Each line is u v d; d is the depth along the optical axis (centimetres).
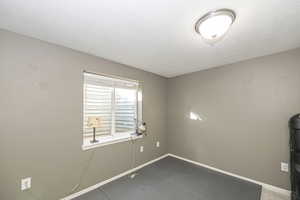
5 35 149
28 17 130
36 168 165
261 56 225
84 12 125
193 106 310
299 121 171
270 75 216
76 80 202
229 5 119
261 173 222
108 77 245
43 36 164
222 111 266
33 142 164
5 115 147
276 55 212
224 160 262
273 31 158
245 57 230
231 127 254
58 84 184
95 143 218
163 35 166
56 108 182
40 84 170
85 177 206
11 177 149
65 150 188
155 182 233
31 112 163
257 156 226
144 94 302
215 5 118
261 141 223
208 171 270
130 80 276
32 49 165
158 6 119
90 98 227
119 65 256
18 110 154
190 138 313
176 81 342
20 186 154
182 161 317
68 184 190
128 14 129
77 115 202
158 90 335
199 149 298
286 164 200
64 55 191
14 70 153
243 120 241
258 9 123
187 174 259
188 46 193
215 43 173
